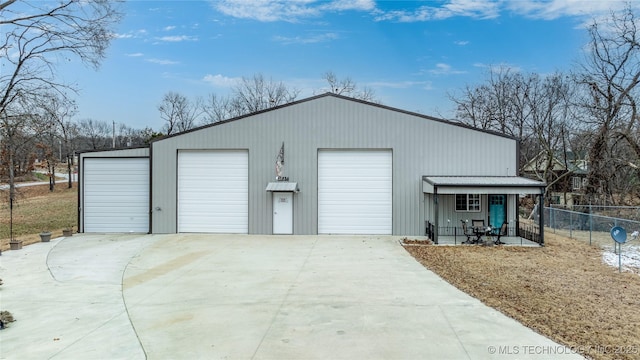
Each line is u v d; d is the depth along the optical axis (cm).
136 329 648
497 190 1433
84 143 6203
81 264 1158
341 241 1538
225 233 1727
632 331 614
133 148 1792
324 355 534
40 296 845
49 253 1327
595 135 2511
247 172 1719
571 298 794
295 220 1697
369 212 1683
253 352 548
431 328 629
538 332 610
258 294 839
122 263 1169
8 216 2628
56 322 686
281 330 629
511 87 3472
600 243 1495
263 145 1709
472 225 1542
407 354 535
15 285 934
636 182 2544
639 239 1551
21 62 1758
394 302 770
